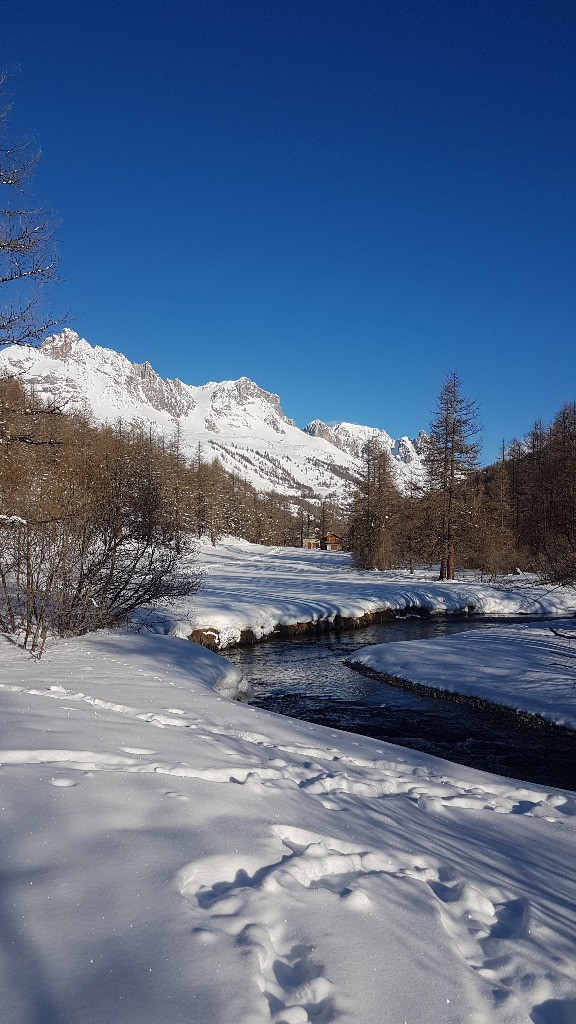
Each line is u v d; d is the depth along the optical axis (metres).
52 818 3.18
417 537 34.62
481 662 13.80
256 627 18.83
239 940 2.36
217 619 17.89
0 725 4.66
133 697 6.90
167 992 2.02
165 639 12.80
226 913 2.55
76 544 10.98
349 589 27.30
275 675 14.34
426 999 2.29
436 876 3.51
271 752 5.57
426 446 32.97
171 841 3.09
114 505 12.07
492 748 9.28
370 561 38.69
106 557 11.77
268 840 3.30
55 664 8.60
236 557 49.66
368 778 5.38
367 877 3.21
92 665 8.78
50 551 10.30
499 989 2.48
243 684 12.29
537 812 5.34
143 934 2.32
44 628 9.20
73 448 11.16
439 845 4.06
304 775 5.02
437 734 9.98
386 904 2.94
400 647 16.08
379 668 14.78
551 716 10.52
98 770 3.98
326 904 2.80
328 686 13.27
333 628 21.27
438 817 4.74
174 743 5.02
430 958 2.55
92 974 2.08
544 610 25.77
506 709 11.24
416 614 24.80
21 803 3.31
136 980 2.06
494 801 5.46
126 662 9.38
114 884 2.63
